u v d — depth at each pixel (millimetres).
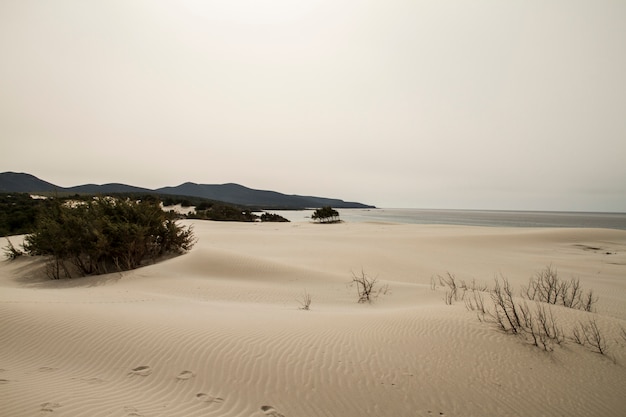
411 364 4762
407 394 4090
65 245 13539
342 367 4578
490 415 3846
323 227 51375
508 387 4383
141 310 6738
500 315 6758
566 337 5785
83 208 15844
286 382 4191
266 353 4859
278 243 26875
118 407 3496
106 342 5047
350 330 5988
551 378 4645
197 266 14594
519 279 15906
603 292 13094
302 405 3791
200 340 5180
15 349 4750
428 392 4156
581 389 4445
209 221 51938
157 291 10664
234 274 14039
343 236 34906
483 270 18516
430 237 33625
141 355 4727
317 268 17125
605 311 9789
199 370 4402
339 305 9828
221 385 4098
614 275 17500
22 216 26375
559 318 6570
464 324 6273
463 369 4723
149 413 3434
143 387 3984
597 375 4770
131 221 15789
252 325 6004
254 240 27875
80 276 13797
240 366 4500
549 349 5367
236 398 3857
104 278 12547
